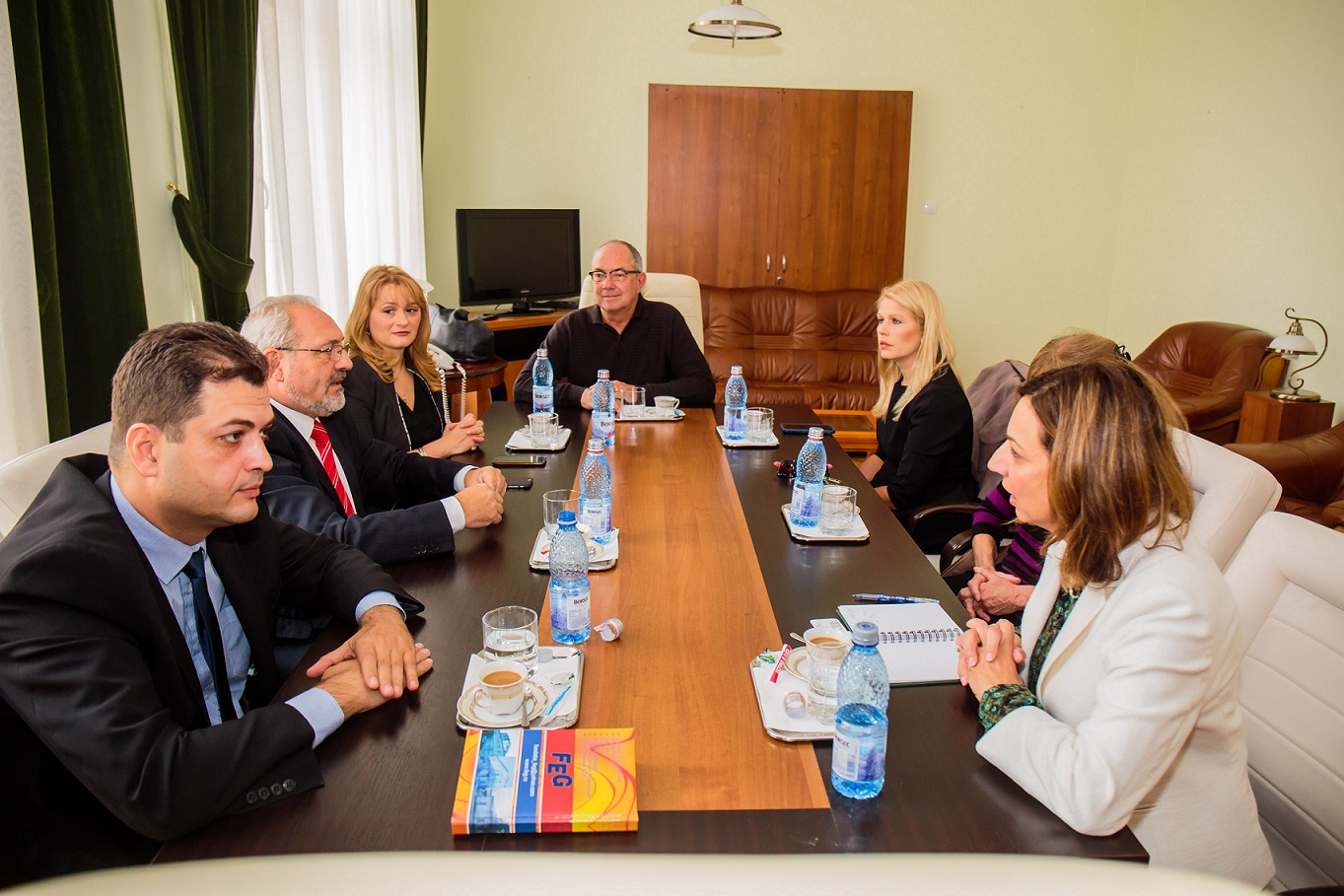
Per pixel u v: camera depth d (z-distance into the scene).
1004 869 0.35
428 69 6.06
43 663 1.08
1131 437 1.16
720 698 1.31
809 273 6.38
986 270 6.72
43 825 1.20
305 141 3.84
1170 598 1.11
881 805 1.07
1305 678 1.40
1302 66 5.09
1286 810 1.42
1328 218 4.93
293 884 0.32
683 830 1.02
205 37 2.98
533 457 2.66
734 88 6.12
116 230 2.54
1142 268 6.44
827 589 1.71
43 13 2.35
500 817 1.01
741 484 2.41
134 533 1.33
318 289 4.00
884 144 6.23
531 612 1.41
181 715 1.28
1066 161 6.57
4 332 2.16
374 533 1.80
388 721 1.24
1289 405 4.56
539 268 5.98
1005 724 1.16
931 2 6.31
